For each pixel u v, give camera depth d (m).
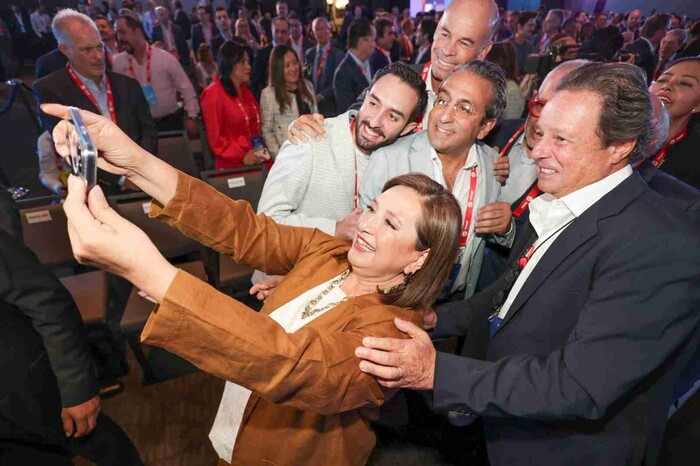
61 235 2.16
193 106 3.93
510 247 1.56
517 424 1.09
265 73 5.16
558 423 1.00
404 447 1.82
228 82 3.06
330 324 0.82
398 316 0.82
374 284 0.92
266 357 0.55
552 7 13.34
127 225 0.50
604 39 4.21
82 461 1.71
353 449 0.95
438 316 1.35
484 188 1.49
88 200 0.48
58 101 2.38
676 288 0.78
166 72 3.69
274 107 3.20
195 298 0.52
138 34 3.46
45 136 2.41
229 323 0.53
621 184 0.90
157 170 0.76
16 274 0.94
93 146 0.45
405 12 9.70
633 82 0.81
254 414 0.92
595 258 0.88
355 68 3.97
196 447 1.81
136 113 2.63
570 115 0.84
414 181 0.89
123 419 1.92
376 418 0.99
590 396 0.79
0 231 0.96
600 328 0.81
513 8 13.65
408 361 0.75
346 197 1.43
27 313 0.99
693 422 1.78
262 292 1.24
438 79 1.76
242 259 0.93
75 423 1.14
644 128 0.82
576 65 1.47
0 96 6.54
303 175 1.37
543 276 0.96
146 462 1.74
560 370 0.82
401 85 1.26
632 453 0.96
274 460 0.92
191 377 2.14
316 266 0.99
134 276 0.51
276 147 3.31
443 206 0.85
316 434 0.88
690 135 1.76
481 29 1.59
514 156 1.70
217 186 2.47
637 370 0.79
